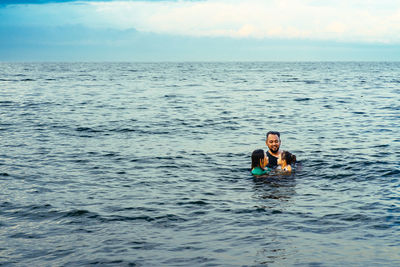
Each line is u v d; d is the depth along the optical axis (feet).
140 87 133.90
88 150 39.58
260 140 45.16
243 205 23.63
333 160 34.94
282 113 68.90
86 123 57.21
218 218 21.49
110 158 36.29
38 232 19.71
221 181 29.19
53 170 32.04
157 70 337.11
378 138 44.98
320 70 340.80
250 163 34.68
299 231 19.52
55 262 16.55
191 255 17.02
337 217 21.34
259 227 20.11
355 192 26.04
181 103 85.76
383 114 65.92
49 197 25.26
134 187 27.63
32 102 85.71
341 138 45.32
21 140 44.50
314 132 49.62
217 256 16.88
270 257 16.69
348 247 17.57
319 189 26.91
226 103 85.97
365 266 15.79
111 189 27.12
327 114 67.05
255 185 28.09
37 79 176.14
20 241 18.66
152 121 59.57
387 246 17.62
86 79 181.16
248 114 67.77
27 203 24.04
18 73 245.45
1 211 22.67
